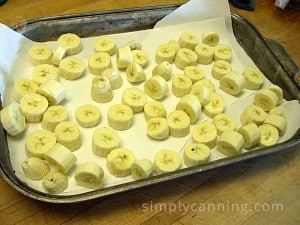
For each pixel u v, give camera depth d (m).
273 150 0.33
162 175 0.31
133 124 0.38
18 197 0.32
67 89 0.40
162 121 0.37
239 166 0.36
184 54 0.44
